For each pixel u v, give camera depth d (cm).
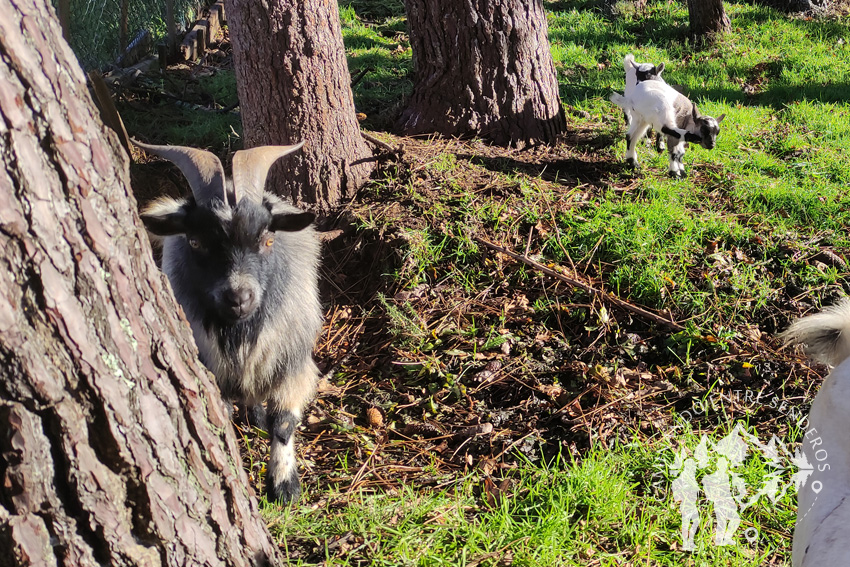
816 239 561
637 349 480
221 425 221
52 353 168
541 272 535
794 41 1088
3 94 154
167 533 199
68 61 171
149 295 194
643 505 353
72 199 169
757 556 325
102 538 185
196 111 799
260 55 568
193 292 367
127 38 950
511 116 693
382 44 1080
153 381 193
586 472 359
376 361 498
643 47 1075
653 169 659
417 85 716
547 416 431
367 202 602
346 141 609
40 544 175
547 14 1248
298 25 562
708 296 505
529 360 476
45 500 174
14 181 158
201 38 1027
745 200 611
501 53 678
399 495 371
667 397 440
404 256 546
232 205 351
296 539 330
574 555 320
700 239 561
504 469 390
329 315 547
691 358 470
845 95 872
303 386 408
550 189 619
